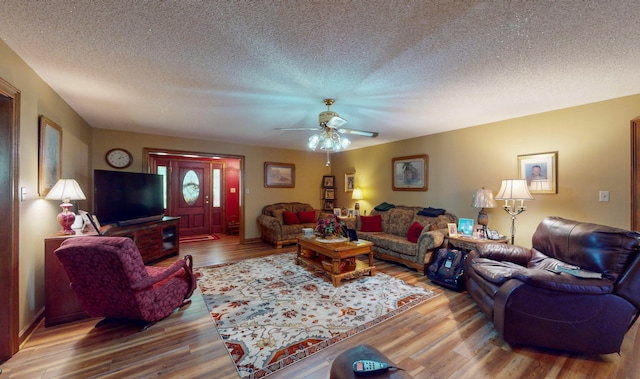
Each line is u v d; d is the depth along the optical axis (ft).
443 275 10.97
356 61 7.01
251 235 20.33
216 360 6.30
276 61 7.02
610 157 9.86
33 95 7.59
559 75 7.86
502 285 7.23
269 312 8.70
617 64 7.13
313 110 11.39
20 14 5.02
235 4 4.79
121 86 8.73
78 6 4.82
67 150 10.60
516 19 5.23
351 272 11.39
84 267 6.82
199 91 9.15
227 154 19.15
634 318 6.43
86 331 7.59
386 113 11.82
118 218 12.89
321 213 21.99
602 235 6.89
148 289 7.51
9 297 6.40
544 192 11.44
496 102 10.28
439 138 15.61
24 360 6.28
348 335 7.38
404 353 6.57
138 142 15.93
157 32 5.69
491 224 13.29
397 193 18.25
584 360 6.37
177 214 23.06
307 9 4.94
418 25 5.45
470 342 7.07
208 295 10.07
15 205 6.55
